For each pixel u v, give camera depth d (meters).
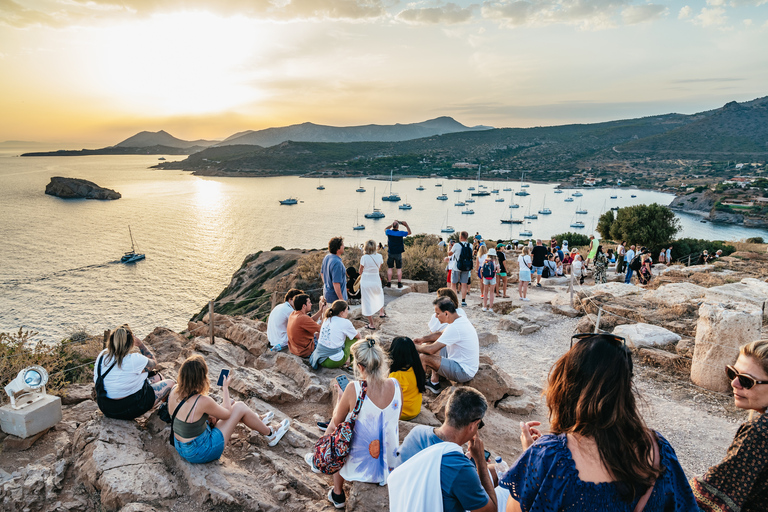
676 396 7.05
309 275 18.42
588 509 1.53
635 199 181.88
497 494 3.18
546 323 10.99
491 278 11.99
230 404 4.60
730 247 33.84
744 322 6.85
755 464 2.00
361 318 10.48
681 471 1.65
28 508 3.73
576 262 18.05
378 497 3.67
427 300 12.73
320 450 3.86
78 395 5.80
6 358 5.48
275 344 7.77
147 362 4.90
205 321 9.59
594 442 1.58
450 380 6.26
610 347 1.67
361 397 3.82
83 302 65.75
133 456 4.25
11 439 4.44
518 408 6.44
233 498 3.82
